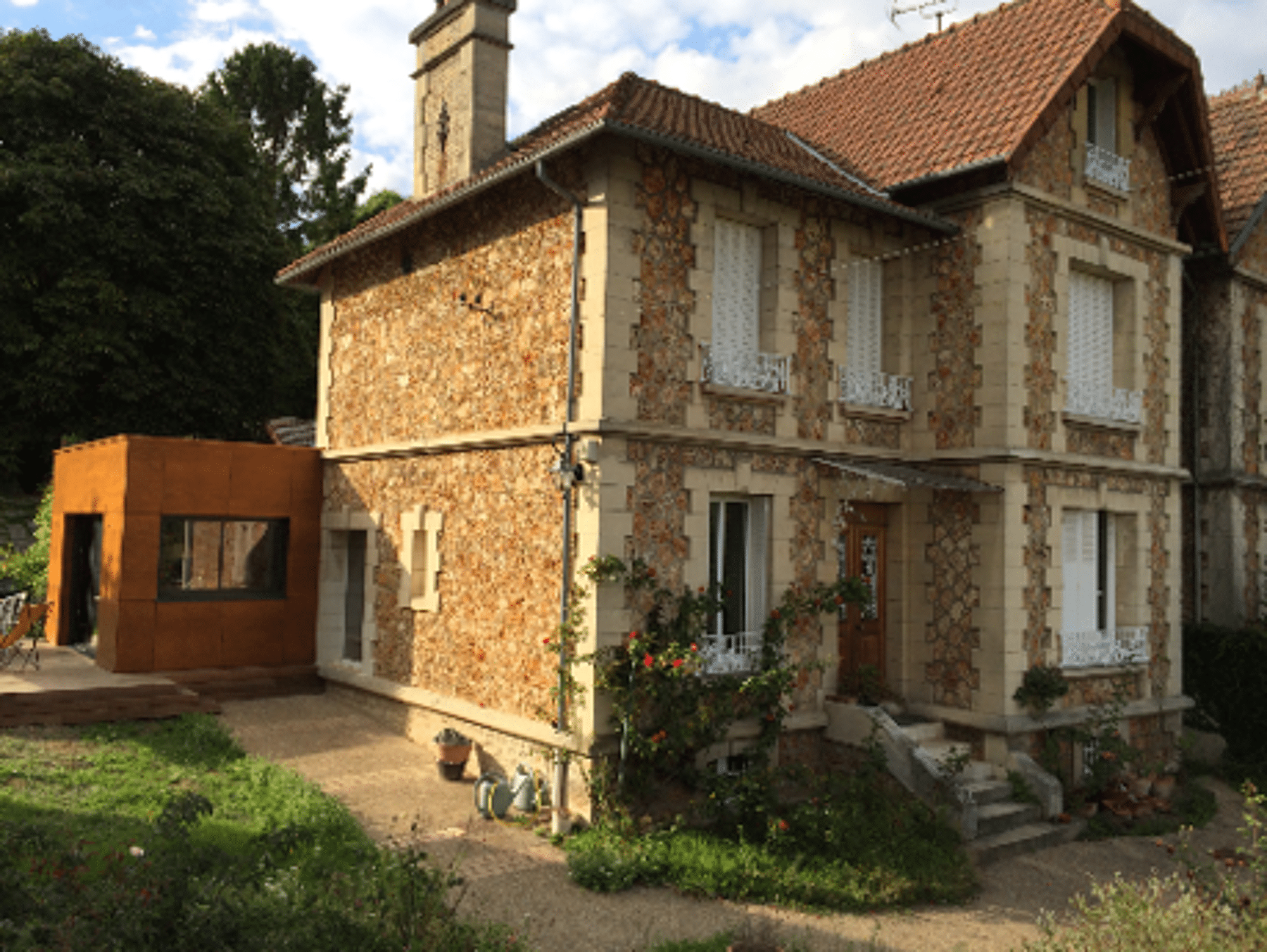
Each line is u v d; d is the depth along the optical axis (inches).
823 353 459.2
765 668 418.6
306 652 563.8
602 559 375.9
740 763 426.9
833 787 411.8
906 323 492.4
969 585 461.4
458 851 348.2
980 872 378.6
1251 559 636.1
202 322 895.1
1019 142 447.2
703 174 417.7
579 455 389.7
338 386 574.6
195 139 920.9
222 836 324.2
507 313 440.8
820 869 349.4
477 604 447.8
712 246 419.2
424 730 472.7
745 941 273.3
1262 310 653.9
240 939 197.6
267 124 1339.8
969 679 457.7
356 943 229.8
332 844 332.5
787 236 446.9
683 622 394.0
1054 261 483.8
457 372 472.7
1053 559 472.4
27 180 784.9
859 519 480.7
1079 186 499.8
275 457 558.3
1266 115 689.0
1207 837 455.2
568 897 316.2
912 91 554.3
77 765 385.1
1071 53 482.0
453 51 527.5
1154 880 270.1
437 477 480.7
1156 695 534.0
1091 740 476.7
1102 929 251.6
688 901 323.9
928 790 407.8
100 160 853.2
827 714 447.5
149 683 481.7
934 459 474.0
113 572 512.7
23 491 891.4
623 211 391.2
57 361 802.2
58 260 819.4
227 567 545.3
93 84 863.7
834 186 425.7
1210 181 560.4
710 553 427.5
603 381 382.0
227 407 906.1
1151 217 550.3
